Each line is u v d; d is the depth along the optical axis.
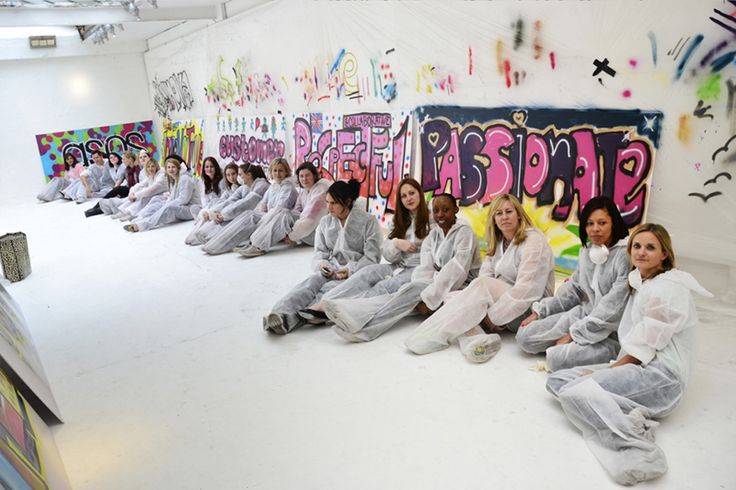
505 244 3.61
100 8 8.05
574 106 4.27
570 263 4.39
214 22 9.53
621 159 4.01
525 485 2.30
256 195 6.83
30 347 3.92
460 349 3.50
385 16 5.88
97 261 6.52
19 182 12.24
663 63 3.68
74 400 3.37
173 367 3.68
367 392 3.12
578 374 2.76
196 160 11.38
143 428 3.00
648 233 2.51
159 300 5.01
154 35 12.32
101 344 4.18
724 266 3.64
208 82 10.30
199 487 2.49
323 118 7.27
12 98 11.97
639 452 2.30
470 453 2.52
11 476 1.85
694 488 2.20
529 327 3.28
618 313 2.83
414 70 5.69
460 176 5.34
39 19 7.62
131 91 13.27
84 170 11.22
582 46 4.12
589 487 2.26
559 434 2.60
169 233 7.63
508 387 3.03
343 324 3.69
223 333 4.14
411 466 2.47
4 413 2.33
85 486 2.56
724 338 3.31
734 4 3.29
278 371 3.46
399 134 6.01
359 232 4.40
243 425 2.92
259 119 8.81
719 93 3.44
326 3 6.73
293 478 2.48
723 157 3.50
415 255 4.19
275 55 8.05
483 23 4.83
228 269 5.76
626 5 3.80
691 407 2.71
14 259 5.90
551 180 4.49
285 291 4.95
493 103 4.92
